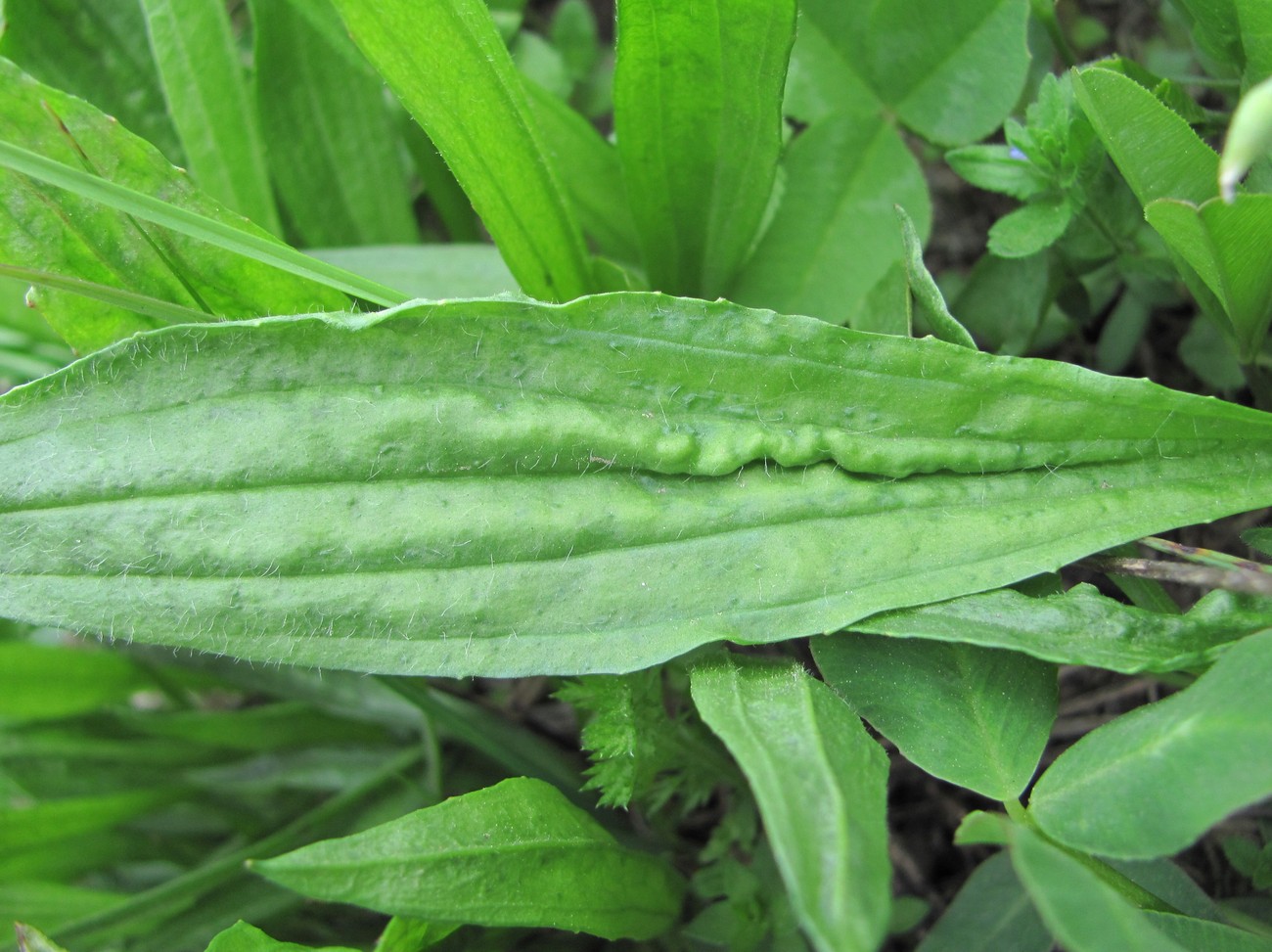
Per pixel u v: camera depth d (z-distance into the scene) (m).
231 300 0.11
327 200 0.15
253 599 0.09
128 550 0.09
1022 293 0.13
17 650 0.14
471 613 0.09
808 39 0.13
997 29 0.12
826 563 0.09
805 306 0.13
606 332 0.09
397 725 0.15
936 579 0.09
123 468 0.09
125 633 0.09
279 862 0.08
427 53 0.10
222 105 0.13
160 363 0.09
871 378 0.10
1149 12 0.15
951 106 0.13
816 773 0.08
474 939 0.12
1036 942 0.11
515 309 0.09
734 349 0.09
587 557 0.09
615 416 0.09
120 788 0.15
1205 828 0.07
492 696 0.15
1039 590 0.10
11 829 0.14
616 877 0.11
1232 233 0.09
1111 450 0.10
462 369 0.09
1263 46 0.10
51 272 0.10
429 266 0.14
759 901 0.12
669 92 0.11
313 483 0.09
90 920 0.13
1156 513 0.09
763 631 0.09
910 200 0.13
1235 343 0.11
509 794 0.10
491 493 0.09
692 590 0.09
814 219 0.13
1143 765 0.08
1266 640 0.08
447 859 0.09
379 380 0.09
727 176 0.12
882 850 0.08
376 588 0.09
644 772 0.11
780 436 0.10
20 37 0.14
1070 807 0.08
